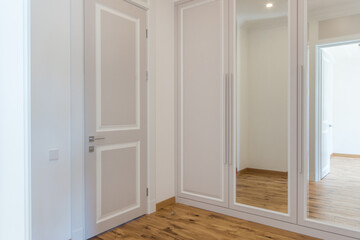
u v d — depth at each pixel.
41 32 1.89
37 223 1.87
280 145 2.51
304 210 2.34
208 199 2.94
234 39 2.75
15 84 0.59
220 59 2.84
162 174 3.03
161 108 3.01
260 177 2.61
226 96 2.80
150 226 2.51
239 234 2.35
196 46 3.02
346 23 2.26
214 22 2.88
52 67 1.96
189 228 2.47
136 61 2.69
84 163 2.20
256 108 2.64
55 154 1.98
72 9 2.10
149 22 2.83
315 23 2.34
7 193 0.62
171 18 3.16
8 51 0.60
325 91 2.36
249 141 2.67
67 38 2.06
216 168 2.88
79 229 2.15
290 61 2.42
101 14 2.33
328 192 2.32
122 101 2.54
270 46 2.56
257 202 2.61
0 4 0.62
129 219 2.61
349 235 2.14
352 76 2.26
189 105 3.09
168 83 3.11
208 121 2.94
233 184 2.75
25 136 0.58
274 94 2.54
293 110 2.41
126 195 2.59
